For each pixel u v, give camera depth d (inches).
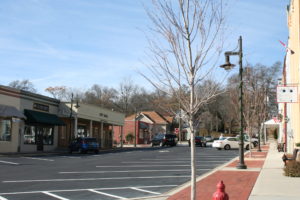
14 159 1044.5
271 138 3420.3
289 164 671.8
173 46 331.6
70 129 1738.4
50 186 555.5
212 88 352.5
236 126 3964.1
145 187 554.3
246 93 1428.4
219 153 1475.1
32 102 1497.3
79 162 1000.9
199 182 599.2
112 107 4183.1
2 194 479.5
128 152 1581.0
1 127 1309.1
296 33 970.1
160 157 1230.3
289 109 1348.4
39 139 1547.7
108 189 532.7
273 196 459.5
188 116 324.5
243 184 568.7
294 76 1038.4
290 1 1103.6
